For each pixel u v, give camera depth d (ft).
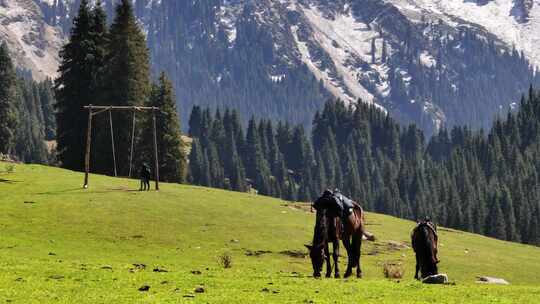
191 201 206.39
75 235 153.48
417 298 73.00
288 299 70.28
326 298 71.46
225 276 92.63
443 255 184.34
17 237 145.59
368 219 236.84
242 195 248.93
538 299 74.64
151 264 122.93
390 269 135.03
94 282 80.07
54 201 185.06
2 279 79.51
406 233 210.59
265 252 155.12
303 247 163.43
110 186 222.07
